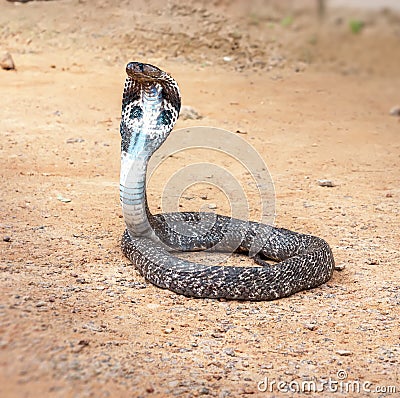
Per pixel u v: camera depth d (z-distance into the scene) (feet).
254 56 82.89
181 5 87.30
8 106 57.16
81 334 22.08
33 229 32.73
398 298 28.84
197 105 62.69
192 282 27.55
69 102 59.98
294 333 25.40
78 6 84.69
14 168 42.45
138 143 28.94
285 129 57.98
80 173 42.96
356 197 42.24
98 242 32.12
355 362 23.63
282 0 96.37
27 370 19.03
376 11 101.81
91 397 18.53
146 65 28.09
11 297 23.79
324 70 83.97
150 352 22.38
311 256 29.30
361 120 63.52
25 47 76.89
